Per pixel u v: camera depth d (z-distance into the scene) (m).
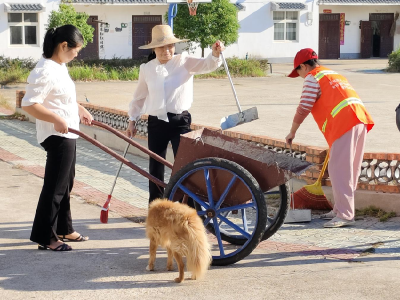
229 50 35.25
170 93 5.96
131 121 6.30
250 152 5.56
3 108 15.93
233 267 5.02
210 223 5.57
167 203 4.72
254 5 35.31
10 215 6.64
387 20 39.75
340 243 5.63
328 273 4.82
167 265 4.95
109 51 33.88
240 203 5.09
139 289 4.53
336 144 6.01
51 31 5.18
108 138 10.92
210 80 25.23
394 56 28.30
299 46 36.59
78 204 7.18
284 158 5.34
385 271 4.84
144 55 34.34
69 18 25.47
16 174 8.64
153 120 6.05
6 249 5.50
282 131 11.74
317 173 6.93
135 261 5.18
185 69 5.98
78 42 5.22
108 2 32.28
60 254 5.37
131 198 7.49
